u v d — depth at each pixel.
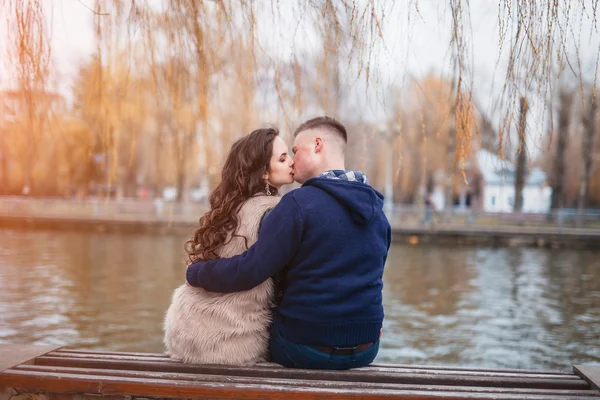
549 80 2.29
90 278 11.71
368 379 2.08
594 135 26.00
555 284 12.31
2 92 2.53
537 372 2.21
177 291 2.25
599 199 37.31
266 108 3.10
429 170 26.86
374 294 2.12
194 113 3.36
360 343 2.09
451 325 8.02
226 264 2.05
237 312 2.13
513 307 9.45
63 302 8.98
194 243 2.21
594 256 19.53
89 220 26.34
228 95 3.35
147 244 20.69
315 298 2.05
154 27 2.88
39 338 6.80
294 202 2.05
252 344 2.14
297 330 2.08
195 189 34.25
